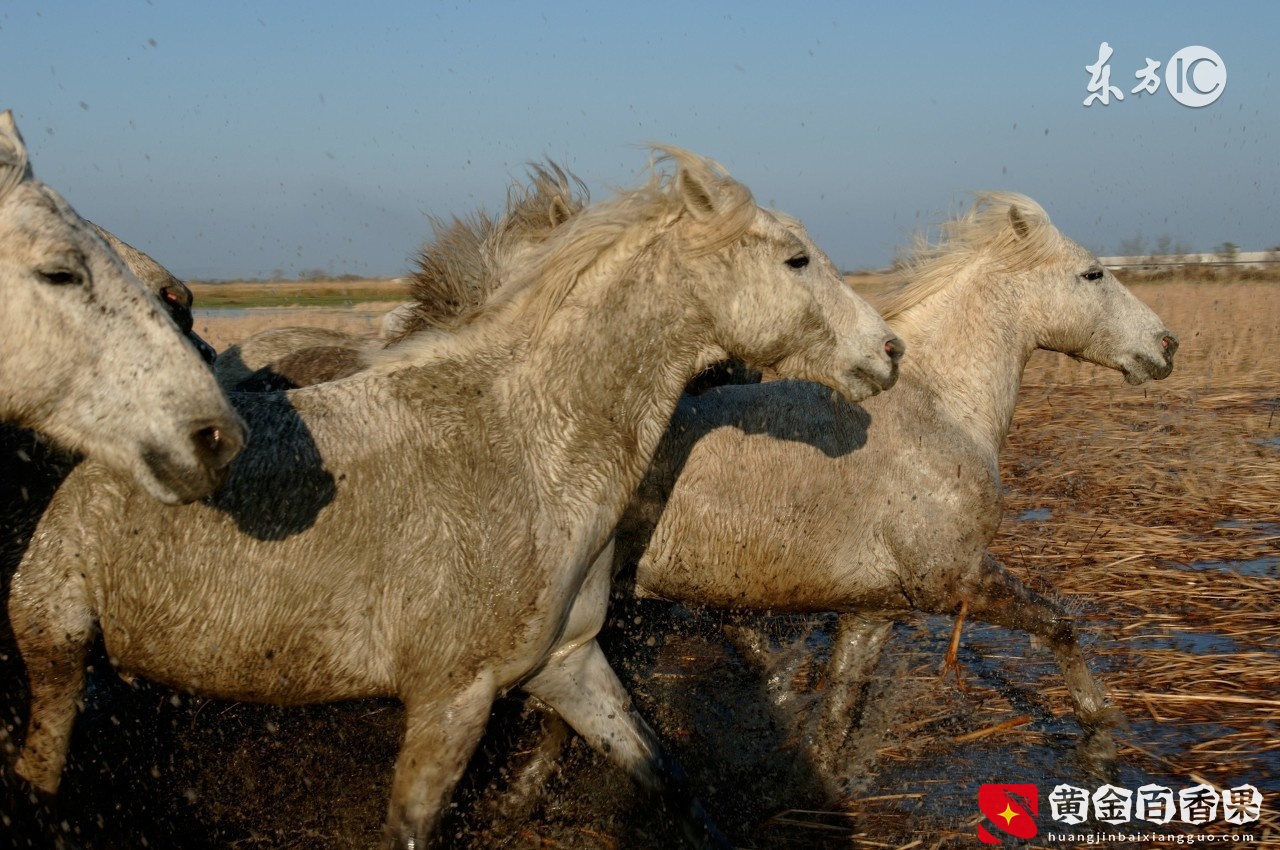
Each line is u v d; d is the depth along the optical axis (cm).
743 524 472
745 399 485
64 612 326
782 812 463
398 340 473
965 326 543
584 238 374
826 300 396
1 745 328
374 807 438
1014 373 553
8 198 287
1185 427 1178
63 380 292
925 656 608
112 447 297
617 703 401
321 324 1889
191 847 406
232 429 300
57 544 325
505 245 470
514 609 354
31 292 286
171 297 534
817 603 499
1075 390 1490
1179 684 561
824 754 503
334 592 344
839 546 488
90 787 410
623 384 376
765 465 475
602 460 376
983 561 507
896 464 496
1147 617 650
